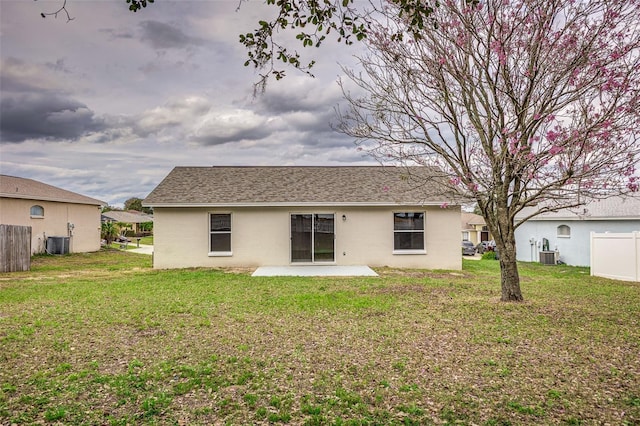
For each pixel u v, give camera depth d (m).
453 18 6.95
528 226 22.53
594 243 14.40
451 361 4.88
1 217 18.03
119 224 45.03
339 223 15.47
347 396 3.90
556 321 6.75
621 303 8.41
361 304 8.19
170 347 5.48
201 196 15.34
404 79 7.92
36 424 3.37
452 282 11.49
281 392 4.04
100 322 6.80
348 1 3.74
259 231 15.33
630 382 4.17
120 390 4.06
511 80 7.15
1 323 6.71
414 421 3.41
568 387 4.07
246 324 6.69
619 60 6.13
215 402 3.82
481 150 8.16
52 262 17.81
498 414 3.52
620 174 6.50
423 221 15.63
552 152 6.20
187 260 15.16
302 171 18.25
